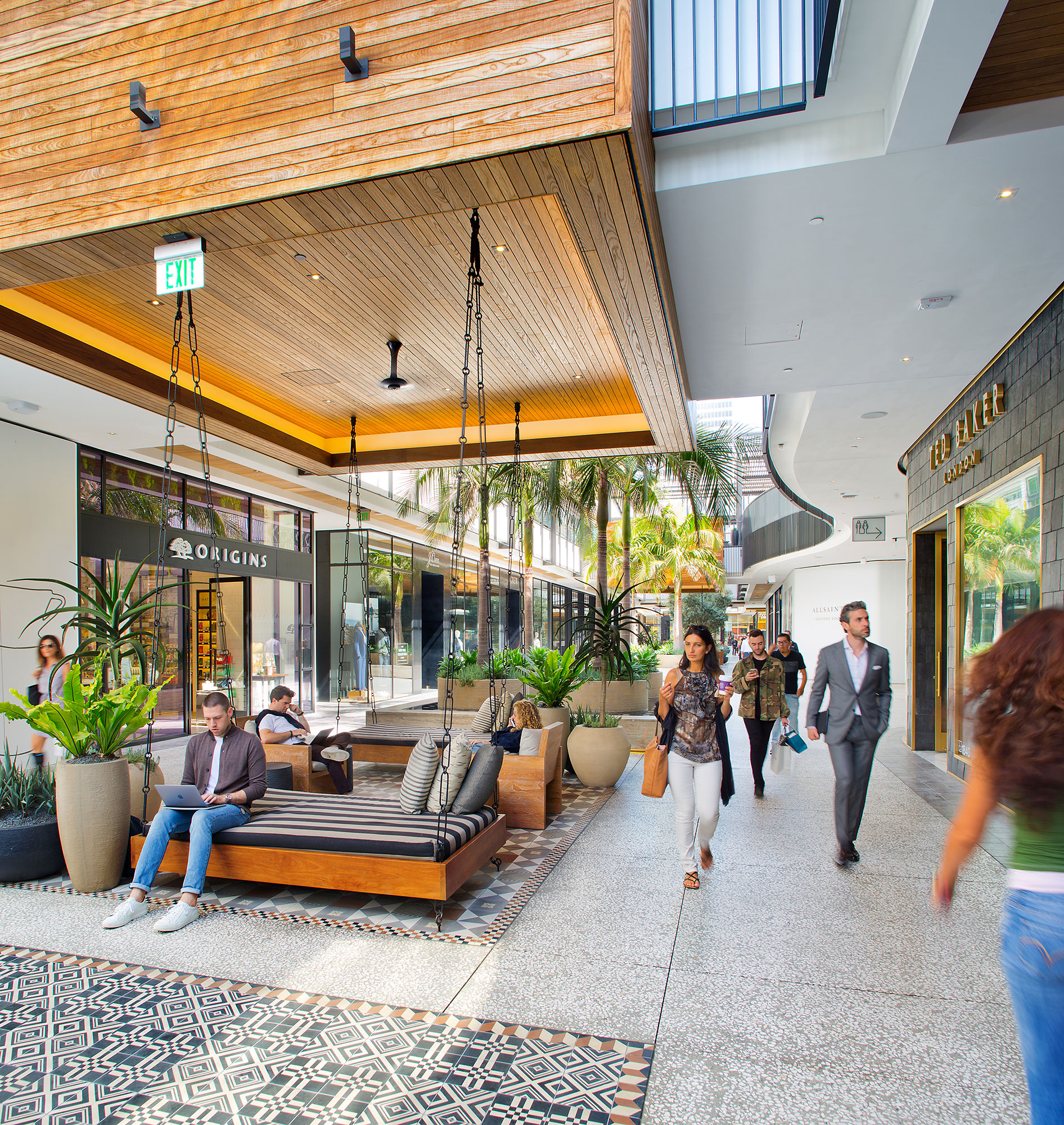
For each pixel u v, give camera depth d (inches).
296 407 380.2
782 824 246.8
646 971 140.4
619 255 180.1
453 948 151.2
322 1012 125.6
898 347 261.4
